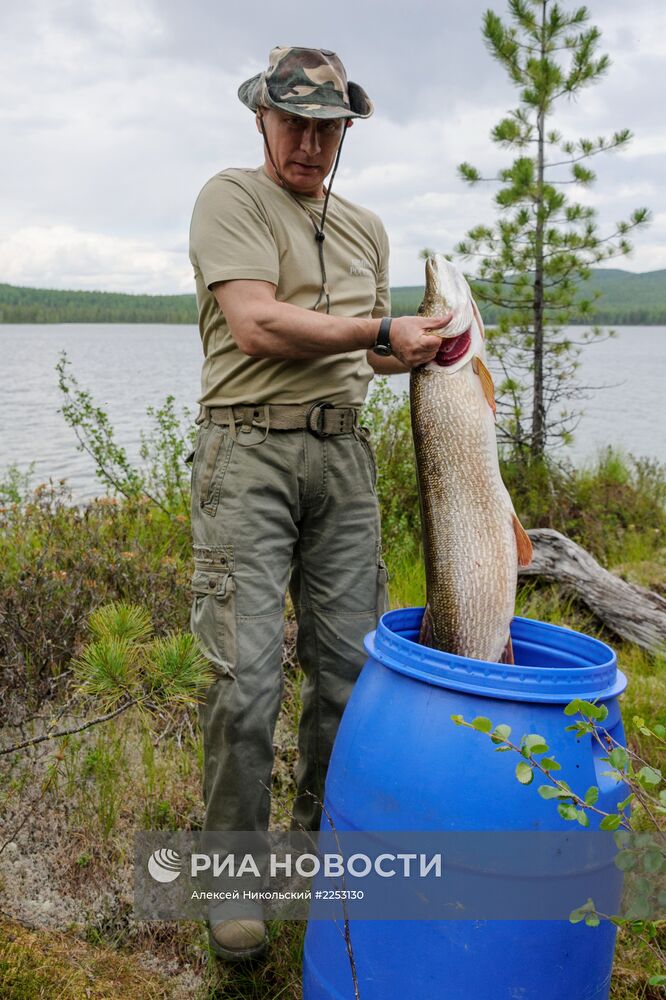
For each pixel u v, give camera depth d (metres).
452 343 2.83
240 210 3.01
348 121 3.16
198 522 3.12
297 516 3.19
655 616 5.66
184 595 4.84
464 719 2.30
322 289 3.19
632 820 3.06
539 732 2.27
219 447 3.09
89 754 3.61
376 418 8.09
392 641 2.52
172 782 3.77
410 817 2.32
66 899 3.17
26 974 2.71
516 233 9.59
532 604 5.83
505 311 10.04
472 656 2.78
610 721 2.41
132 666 2.58
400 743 2.37
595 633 5.80
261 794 3.05
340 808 2.51
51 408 25.12
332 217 3.28
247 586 3.01
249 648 2.99
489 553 2.78
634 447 19.38
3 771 3.62
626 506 8.99
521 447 9.75
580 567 5.97
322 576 3.29
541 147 9.66
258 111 3.17
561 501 8.86
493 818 2.24
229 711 2.96
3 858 3.26
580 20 9.41
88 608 4.48
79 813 3.48
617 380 43.66
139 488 6.73
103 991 2.76
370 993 2.39
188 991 2.90
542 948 2.26
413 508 7.57
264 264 2.99
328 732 3.39
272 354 2.92
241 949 2.92
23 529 5.63
